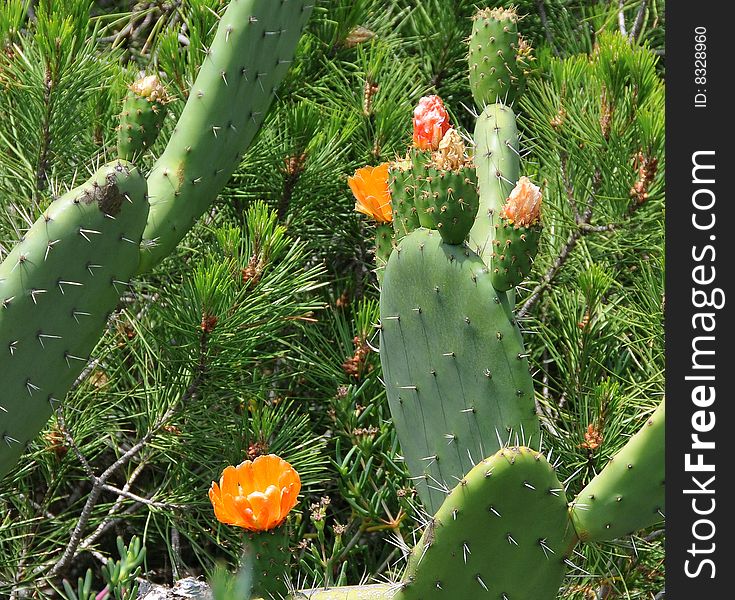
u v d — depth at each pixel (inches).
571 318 81.0
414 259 66.9
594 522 64.1
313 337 83.8
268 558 67.7
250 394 79.0
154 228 71.6
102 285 69.7
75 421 80.4
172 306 77.0
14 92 80.6
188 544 86.4
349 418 81.0
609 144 81.2
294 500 68.1
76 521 81.1
